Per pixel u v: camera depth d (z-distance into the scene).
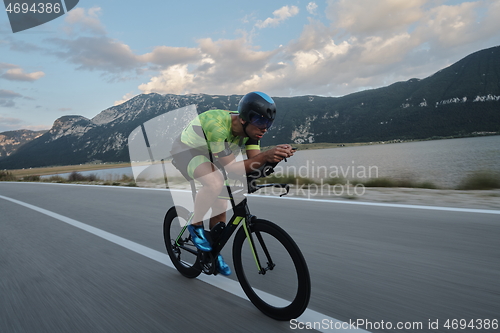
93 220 5.50
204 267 2.51
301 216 4.74
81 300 2.41
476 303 2.04
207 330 1.91
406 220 4.11
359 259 2.91
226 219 2.57
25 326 2.08
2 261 3.51
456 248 3.03
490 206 4.71
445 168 22.53
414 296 2.17
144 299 2.37
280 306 1.95
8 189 13.90
